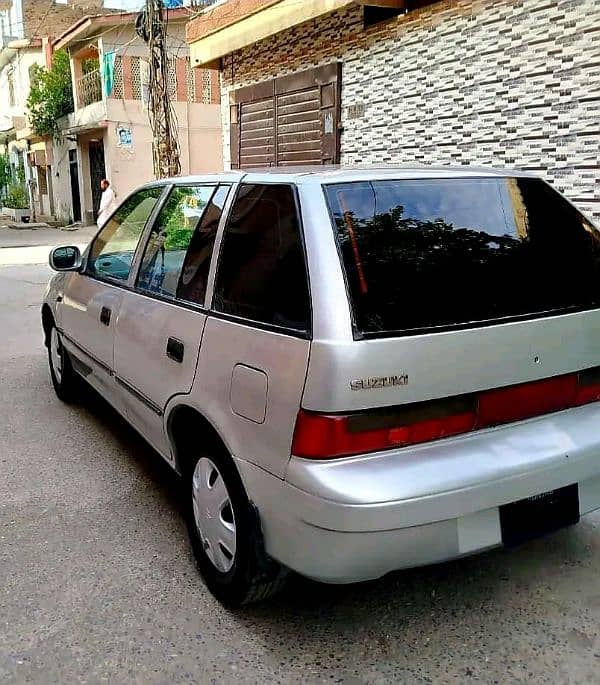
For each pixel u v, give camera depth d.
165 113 13.20
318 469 2.22
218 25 10.66
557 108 6.39
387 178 2.75
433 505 2.24
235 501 2.60
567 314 2.65
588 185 6.21
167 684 2.40
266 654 2.54
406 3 7.84
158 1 12.80
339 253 2.41
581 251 3.00
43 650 2.57
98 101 21.59
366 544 2.20
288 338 2.35
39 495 3.84
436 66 7.62
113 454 4.41
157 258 3.54
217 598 2.85
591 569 3.02
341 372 2.19
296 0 8.69
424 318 2.37
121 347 3.68
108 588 2.95
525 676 2.40
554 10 6.26
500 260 2.71
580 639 2.58
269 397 2.37
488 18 6.91
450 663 2.47
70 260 4.64
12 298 10.44
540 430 2.54
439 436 2.35
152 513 3.63
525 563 3.08
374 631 2.65
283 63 10.23
